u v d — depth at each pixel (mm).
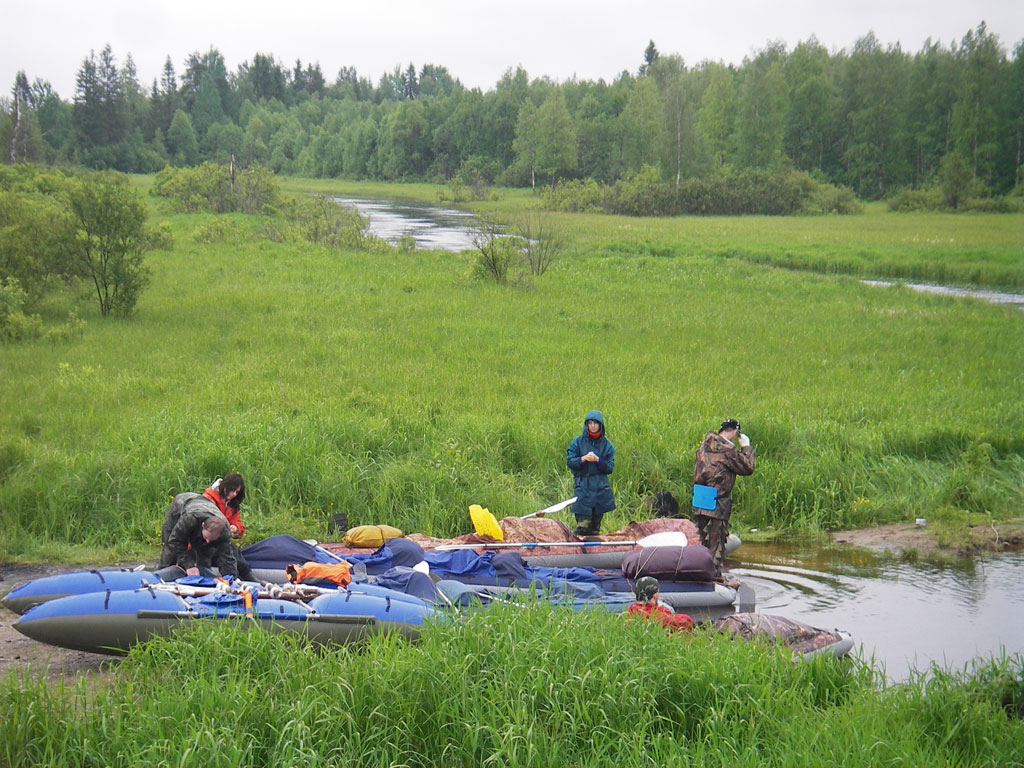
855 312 25688
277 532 10234
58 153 112125
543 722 5512
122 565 9406
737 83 128375
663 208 73375
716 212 73562
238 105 191875
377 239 40219
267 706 5445
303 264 33219
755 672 6066
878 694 6090
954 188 76812
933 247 45281
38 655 7211
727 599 8539
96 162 127062
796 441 13086
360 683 5641
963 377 17484
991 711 5781
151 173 133125
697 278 32750
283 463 11344
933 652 7676
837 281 33281
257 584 7395
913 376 17609
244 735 5184
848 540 11148
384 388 15531
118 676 6109
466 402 14609
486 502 11133
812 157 103875
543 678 5715
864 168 96312
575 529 10289
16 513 10078
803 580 9664
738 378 16984
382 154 139375
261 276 29797
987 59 83500
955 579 9742
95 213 22047
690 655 6102
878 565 10219
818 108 103125
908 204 77188
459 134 132875
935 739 5434
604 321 22891
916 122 96125
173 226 45938
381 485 11211
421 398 14688
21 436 11852
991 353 20203
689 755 5246
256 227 45875
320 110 194000
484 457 12320
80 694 5797
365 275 30719
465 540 9523
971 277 37375
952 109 91250
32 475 10578
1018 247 45188
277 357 17766
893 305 27656
